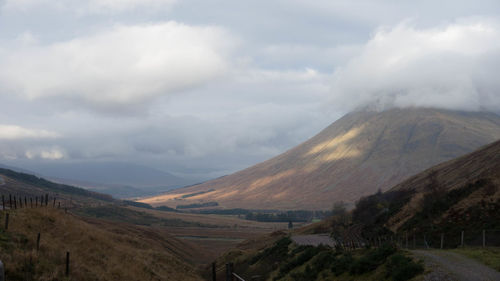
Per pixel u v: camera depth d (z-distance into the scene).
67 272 23.89
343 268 29.64
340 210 113.31
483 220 47.06
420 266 22.80
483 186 58.56
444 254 26.52
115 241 47.41
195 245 139.12
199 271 75.38
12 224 30.83
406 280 22.08
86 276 25.00
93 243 35.75
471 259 24.77
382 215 82.19
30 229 31.67
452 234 48.22
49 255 25.70
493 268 22.27
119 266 31.20
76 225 39.94
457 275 20.64
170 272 41.78
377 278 24.55
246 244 114.38
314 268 34.53
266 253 60.09
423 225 57.19
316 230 106.75
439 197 64.62
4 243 24.83
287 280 37.62
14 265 21.52
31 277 21.34
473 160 104.19
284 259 49.44
